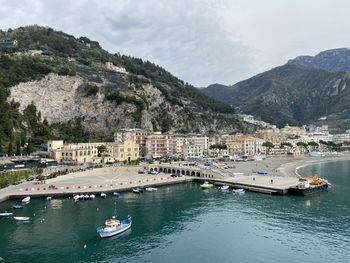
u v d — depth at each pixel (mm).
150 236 109188
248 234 110188
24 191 164750
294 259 91375
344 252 95375
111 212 136375
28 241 103938
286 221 123375
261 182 192625
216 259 91750
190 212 136750
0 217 128375
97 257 92938
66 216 130000
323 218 126750
